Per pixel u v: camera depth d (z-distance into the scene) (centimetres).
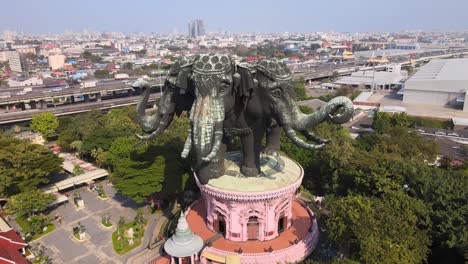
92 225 5375
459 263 4119
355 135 10044
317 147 3719
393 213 3941
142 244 4838
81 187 6738
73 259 4569
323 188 5988
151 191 5288
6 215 5669
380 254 3419
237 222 4300
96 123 9200
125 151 6819
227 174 4500
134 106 11012
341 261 3553
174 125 7950
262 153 4962
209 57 3638
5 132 10556
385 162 5247
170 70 4041
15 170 5912
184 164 5653
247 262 4034
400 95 16662
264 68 3728
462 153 8419
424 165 5456
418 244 3762
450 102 14488
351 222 3756
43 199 5431
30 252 4644
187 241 4053
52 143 9750
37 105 13500
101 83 17062
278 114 3841
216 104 3591
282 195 4219
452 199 4191
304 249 4238
